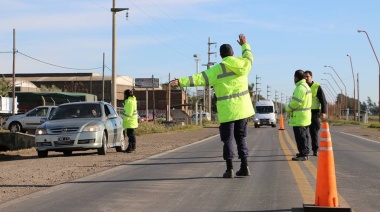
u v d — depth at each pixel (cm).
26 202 835
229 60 1021
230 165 1077
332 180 721
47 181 1106
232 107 1038
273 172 1178
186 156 1644
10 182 1102
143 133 3997
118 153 1894
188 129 5000
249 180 1045
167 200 830
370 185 995
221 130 1064
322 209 706
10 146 2739
